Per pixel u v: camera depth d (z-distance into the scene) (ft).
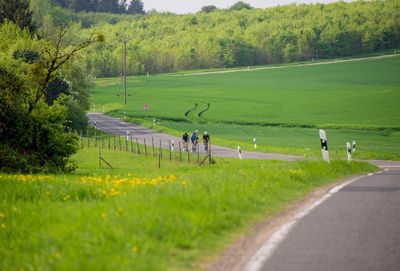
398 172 289.74
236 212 124.36
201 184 151.74
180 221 106.42
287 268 86.33
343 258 91.61
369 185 191.11
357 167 291.58
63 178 231.91
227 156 531.09
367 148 604.49
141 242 93.71
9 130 320.50
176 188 144.15
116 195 152.87
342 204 145.69
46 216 126.72
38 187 177.68
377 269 85.20
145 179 195.83
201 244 99.04
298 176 194.29
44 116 324.39
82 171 344.90
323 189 180.24
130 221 104.22
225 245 100.22
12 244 107.24
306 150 567.59
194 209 119.65
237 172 199.11
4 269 89.81
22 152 322.96
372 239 104.68
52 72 361.92
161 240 97.81
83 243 94.17
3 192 173.06
